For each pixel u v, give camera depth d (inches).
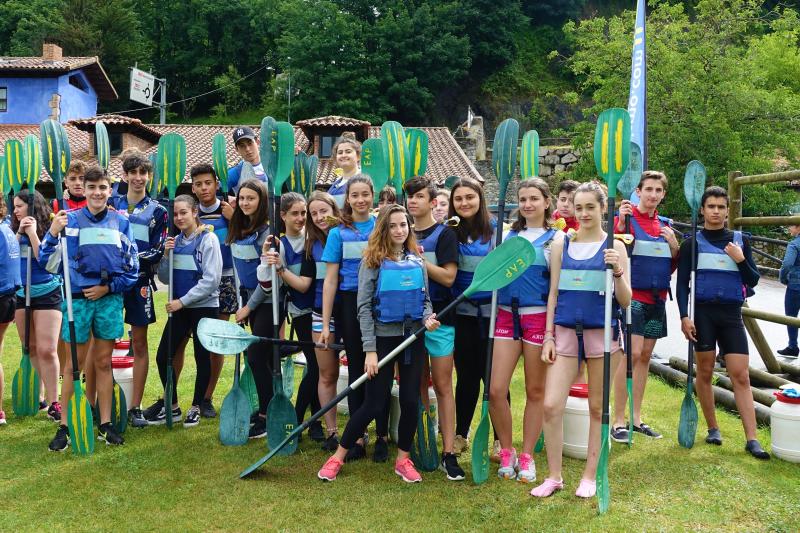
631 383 156.0
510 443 146.6
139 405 180.7
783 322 196.1
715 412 187.0
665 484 141.7
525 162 182.5
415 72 1358.3
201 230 176.7
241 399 165.0
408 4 1445.6
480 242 153.0
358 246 150.3
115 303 163.3
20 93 861.2
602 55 775.1
